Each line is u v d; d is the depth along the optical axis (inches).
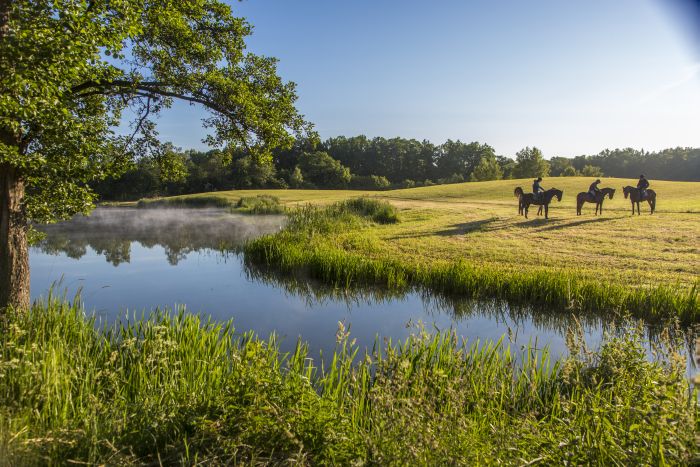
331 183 5147.6
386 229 1008.9
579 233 837.2
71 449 143.9
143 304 502.6
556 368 237.6
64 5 253.8
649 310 412.8
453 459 124.6
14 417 160.9
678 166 5925.2
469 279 520.4
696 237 748.0
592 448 134.1
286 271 660.7
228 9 422.6
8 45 223.1
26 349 216.7
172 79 387.2
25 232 334.0
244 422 150.3
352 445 141.6
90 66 289.6
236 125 446.3
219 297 535.5
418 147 6697.8
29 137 311.7
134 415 167.5
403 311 467.5
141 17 367.2
